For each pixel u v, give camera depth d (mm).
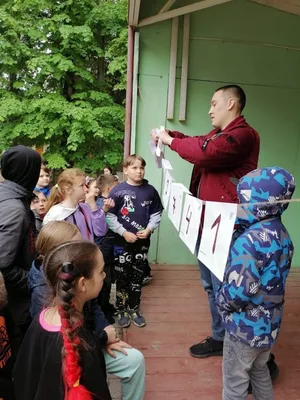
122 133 9758
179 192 1902
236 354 1397
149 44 3338
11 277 1508
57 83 10367
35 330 1076
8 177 1650
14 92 10617
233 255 1336
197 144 1799
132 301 2490
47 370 995
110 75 11117
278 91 3516
